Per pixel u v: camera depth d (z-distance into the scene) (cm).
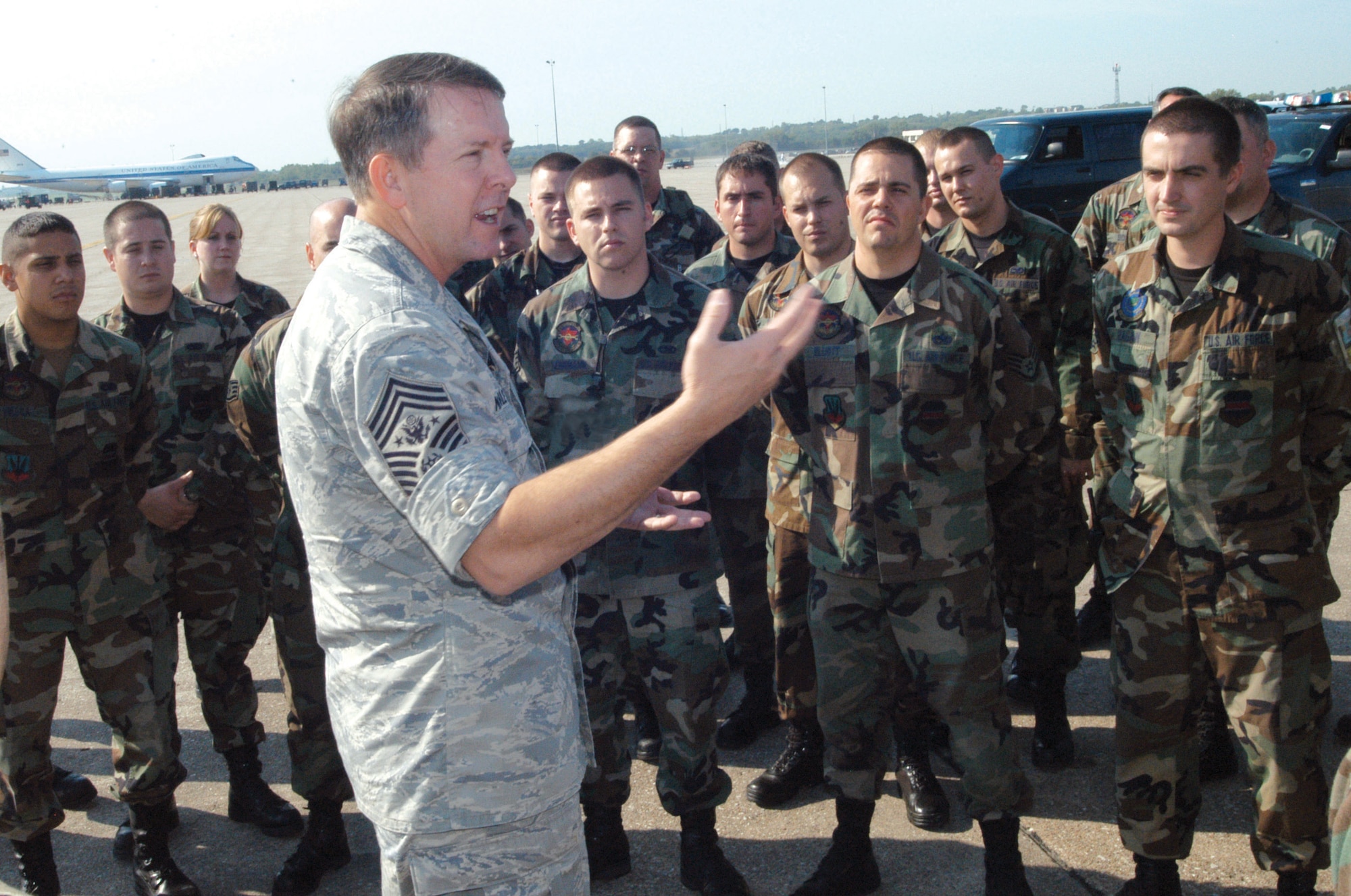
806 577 318
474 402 143
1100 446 367
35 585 274
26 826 276
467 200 156
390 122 151
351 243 157
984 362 263
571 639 174
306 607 287
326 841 296
